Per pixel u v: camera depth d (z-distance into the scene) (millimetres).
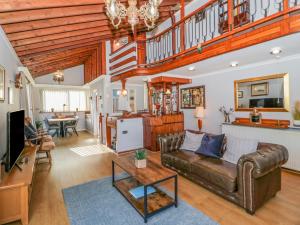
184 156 3174
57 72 8133
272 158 2215
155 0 2414
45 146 3914
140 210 2180
